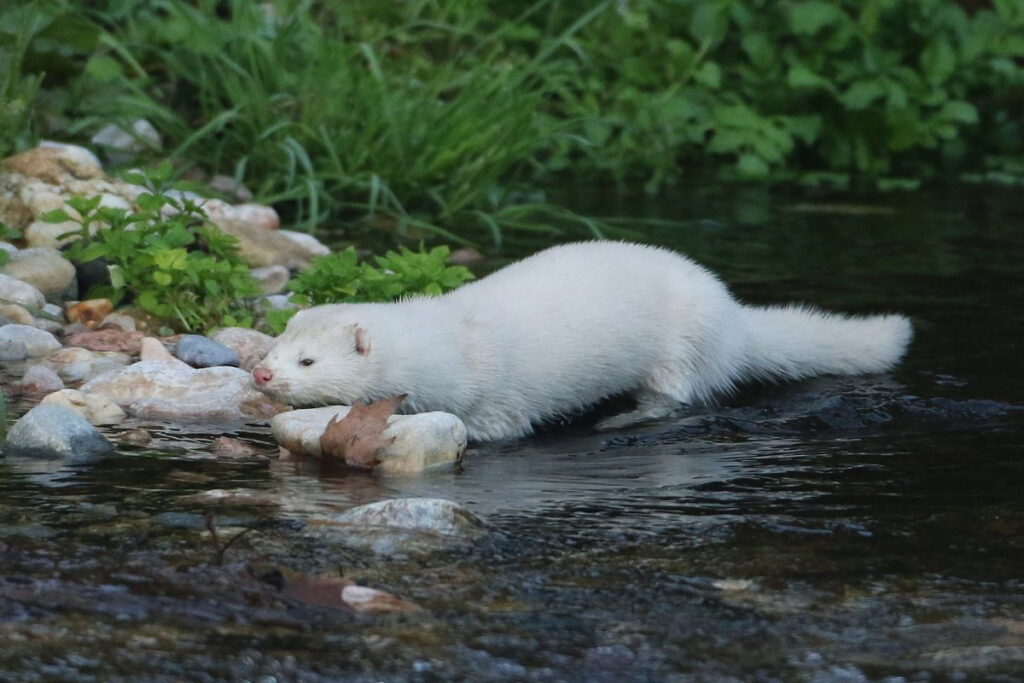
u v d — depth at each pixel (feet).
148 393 27.40
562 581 18.08
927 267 41.24
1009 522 20.74
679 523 20.61
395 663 15.69
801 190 55.36
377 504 20.35
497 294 28.94
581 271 29.99
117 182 37.83
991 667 15.80
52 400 26.05
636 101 57.62
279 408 27.53
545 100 56.49
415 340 26.37
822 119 60.95
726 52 62.54
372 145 47.16
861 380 31.22
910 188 56.08
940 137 64.54
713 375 30.76
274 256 37.35
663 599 17.57
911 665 15.85
